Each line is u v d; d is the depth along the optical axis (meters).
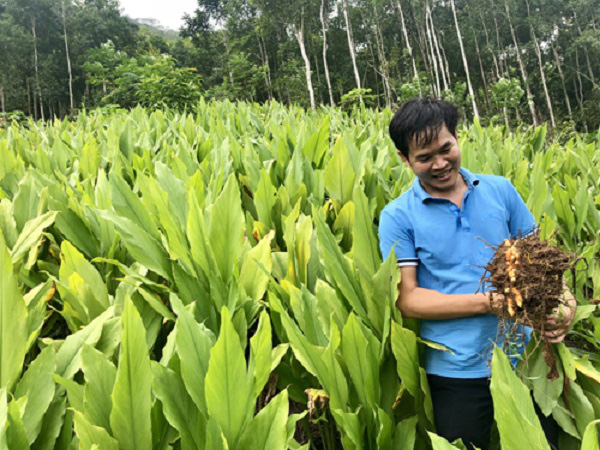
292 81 41.91
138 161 3.31
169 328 2.01
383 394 1.70
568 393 1.65
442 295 1.65
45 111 53.25
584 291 2.75
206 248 1.88
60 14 51.53
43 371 1.35
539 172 2.47
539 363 1.66
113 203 2.17
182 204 2.22
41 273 2.27
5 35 45.94
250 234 2.56
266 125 5.79
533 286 1.37
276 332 1.92
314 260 2.21
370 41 47.69
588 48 43.75
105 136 5.01
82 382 1.53
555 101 47.38
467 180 1.74
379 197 2.91
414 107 1.61
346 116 7.87
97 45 54.00
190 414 1.27
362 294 1.86
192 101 13.74
